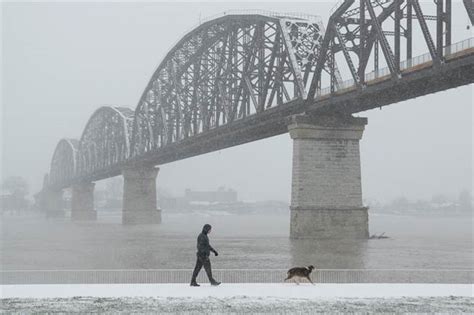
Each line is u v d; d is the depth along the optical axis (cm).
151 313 2939
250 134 15212
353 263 7506
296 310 2997
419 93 10344
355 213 11925
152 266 7512
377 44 10662
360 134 12175
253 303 3203
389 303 3209
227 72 15750
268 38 13500
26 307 3127
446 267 7069
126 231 18862
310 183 11869
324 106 11756
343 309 3027
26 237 15900
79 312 2980
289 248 9950
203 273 5031
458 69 8694
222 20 15750
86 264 7956
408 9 9681
